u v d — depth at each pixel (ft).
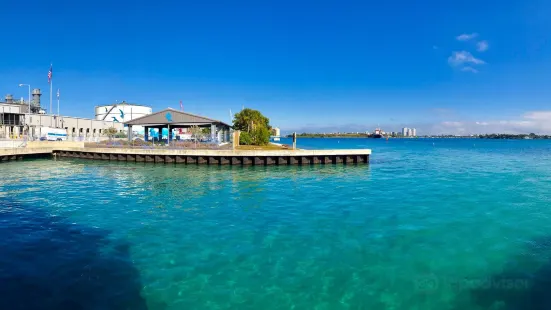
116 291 24.90
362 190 68.54
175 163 121.70
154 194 63.41
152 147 136.67
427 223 43.21
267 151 117.50
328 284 26.35
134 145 147.95
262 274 28.02
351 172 101.30
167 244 35.04
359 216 46.78
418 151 252.01
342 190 68.49
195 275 27.76
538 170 111.45
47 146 142.31
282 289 25.54
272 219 45.14
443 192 66.64
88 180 81.35
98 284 25.96
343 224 42.68
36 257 31.17
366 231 39.68
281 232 39.19
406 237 37.42
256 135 195.00
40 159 135.54
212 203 55.36
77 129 248.11
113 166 113.50
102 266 29.30
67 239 36.47
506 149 298.56
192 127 177.99
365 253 32.60
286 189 69.46
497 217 46.57
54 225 42.01
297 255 32.09
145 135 183.83
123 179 83.41
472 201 57.67
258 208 51.70
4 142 142.10
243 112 281.33
